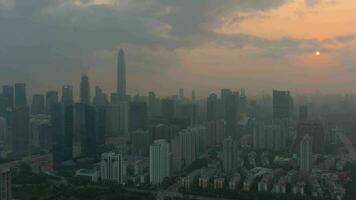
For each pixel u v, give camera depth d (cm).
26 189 11169
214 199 11219
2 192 8925
